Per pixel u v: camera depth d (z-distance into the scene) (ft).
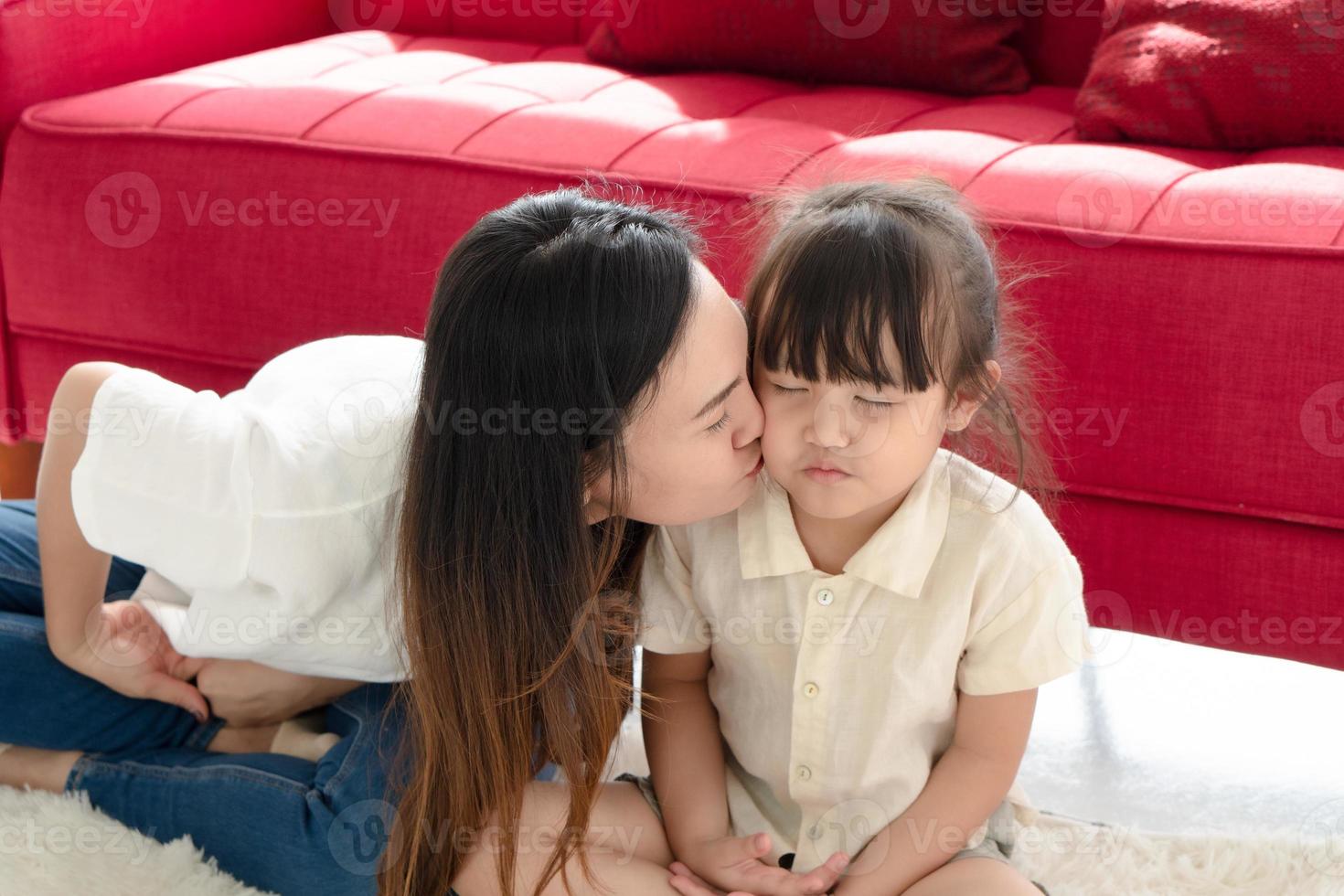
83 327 5.07
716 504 2.87
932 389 2.73
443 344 2.76
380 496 3.12
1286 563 3.81
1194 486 3.86
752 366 2.84
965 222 2.86
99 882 3.23
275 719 3.58
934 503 3.02
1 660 3.42
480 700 2.99
